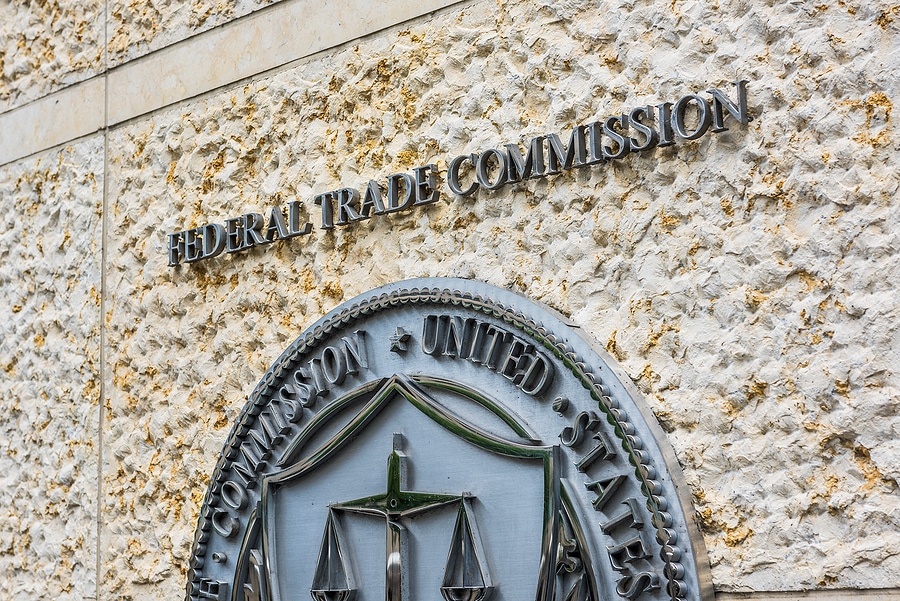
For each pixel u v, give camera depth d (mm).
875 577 2137
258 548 3016
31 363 3832
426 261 2869
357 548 2811
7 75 4086
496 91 2799
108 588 3463
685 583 2311
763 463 2291
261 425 3072
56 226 3840
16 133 4020
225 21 3432
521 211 2715
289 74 3238
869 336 2201
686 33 2504
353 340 2928
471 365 2715
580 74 2656
